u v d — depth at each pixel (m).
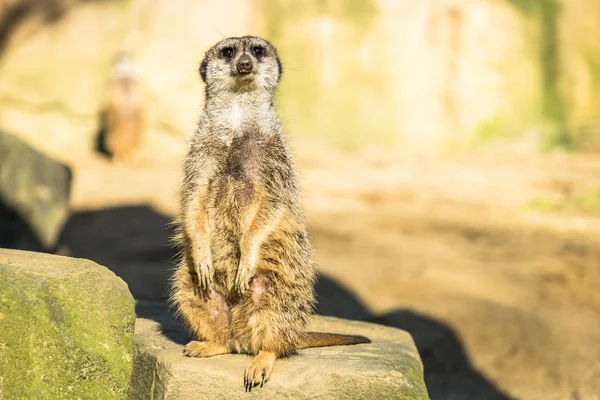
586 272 10.12
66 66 18.33
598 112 19.30
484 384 7.19
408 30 19.00
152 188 15.08
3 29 18.17
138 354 4.54
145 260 10.59
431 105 19.02
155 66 18.36
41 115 18.09
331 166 16.83
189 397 4.26
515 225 12.92
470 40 18.86
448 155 18.36
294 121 18.98
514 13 19.06
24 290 3.99
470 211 13.80
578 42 19.31
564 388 7.02
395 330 5.62
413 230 12.45
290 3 19.16
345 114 19.00
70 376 4.07
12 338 3.96
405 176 16.05
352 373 4.26
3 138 9.58
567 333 8.10
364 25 19.05
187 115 18.48
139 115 17.50
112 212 13.31
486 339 7.90
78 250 10.95
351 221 12.88
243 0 19.06
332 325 5.72
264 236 4.56
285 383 4.26
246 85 4.77
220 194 4.74
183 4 18.75
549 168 16.53
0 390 3.94
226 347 4.67
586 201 14.30
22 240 9.35
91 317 4.13
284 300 4.55
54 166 10.26
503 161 17.50
